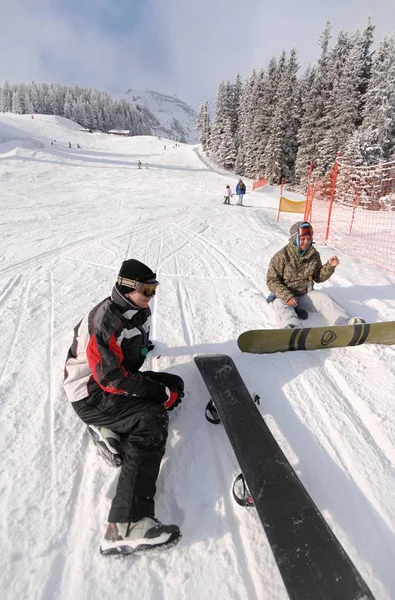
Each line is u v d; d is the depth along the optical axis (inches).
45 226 329.7
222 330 130.9
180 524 61.0
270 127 1189.1
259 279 191.0
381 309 151.9
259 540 58.4
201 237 296.0
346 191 506.6
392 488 67.8
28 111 3567.9
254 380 100.3
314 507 55.6
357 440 79.4
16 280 184.5
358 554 56.4
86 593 50.4
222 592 51.0
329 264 135.5
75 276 191.5
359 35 971.9
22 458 73.5
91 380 73.8
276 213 518.3
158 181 917.8
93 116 3814.0
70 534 58.7
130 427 70.0
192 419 84.7
